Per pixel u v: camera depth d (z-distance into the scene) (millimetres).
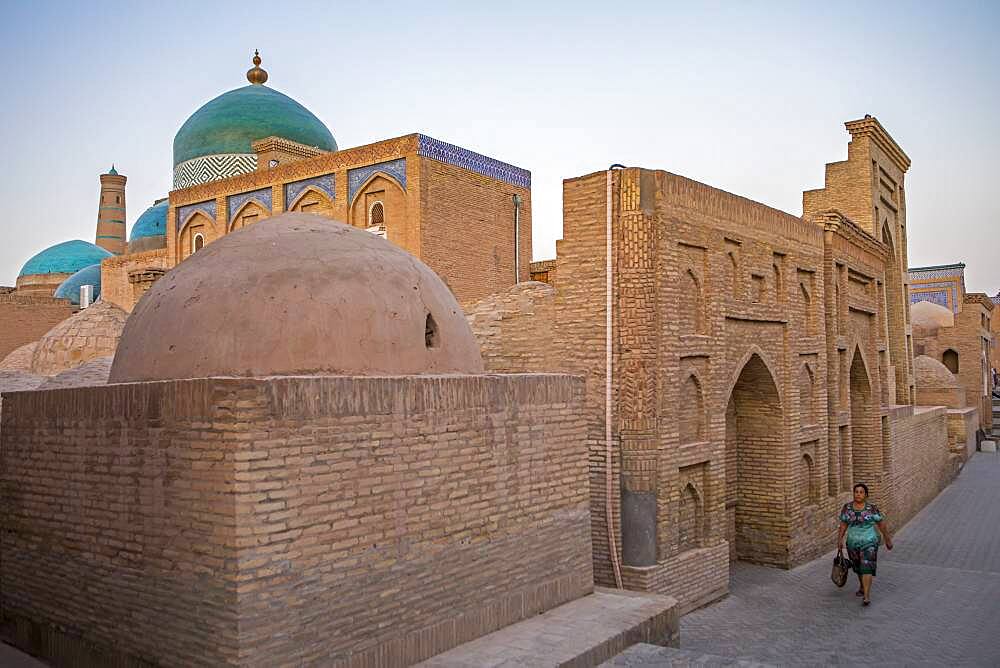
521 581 6098
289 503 4461
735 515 10781
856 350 13602
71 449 5285
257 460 4328
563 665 5246
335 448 4715
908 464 15742
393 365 5613
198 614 4402
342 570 4727
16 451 5742
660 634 6398
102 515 5039
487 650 5461
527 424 6215
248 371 5203
